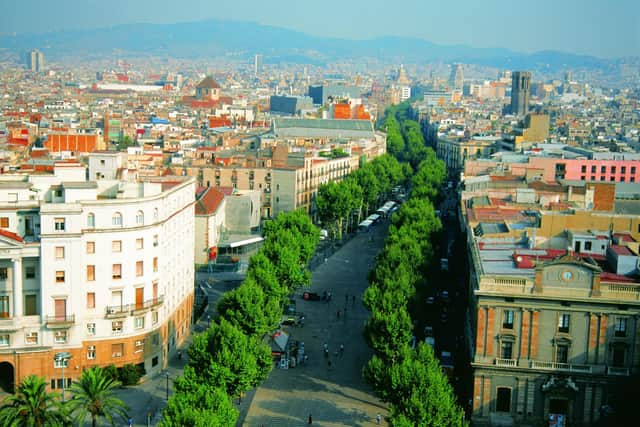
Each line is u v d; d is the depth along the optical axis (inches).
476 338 6569.9
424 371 6136.8
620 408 6299.2
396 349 7342.5
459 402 6973.4
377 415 6909.5
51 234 6904.5
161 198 7618.1
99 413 5856.3
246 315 7691.9
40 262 6929.1
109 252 7185.0
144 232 7372.1
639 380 6245.1
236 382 6417.3
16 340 6968.5
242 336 6727.4
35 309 7076.8
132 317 7352.4
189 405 5506.9
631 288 6269.7
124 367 7322.8
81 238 6998.0
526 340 6422.2
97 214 7111.2
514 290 6412.4
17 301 6929.1
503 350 6486.2
